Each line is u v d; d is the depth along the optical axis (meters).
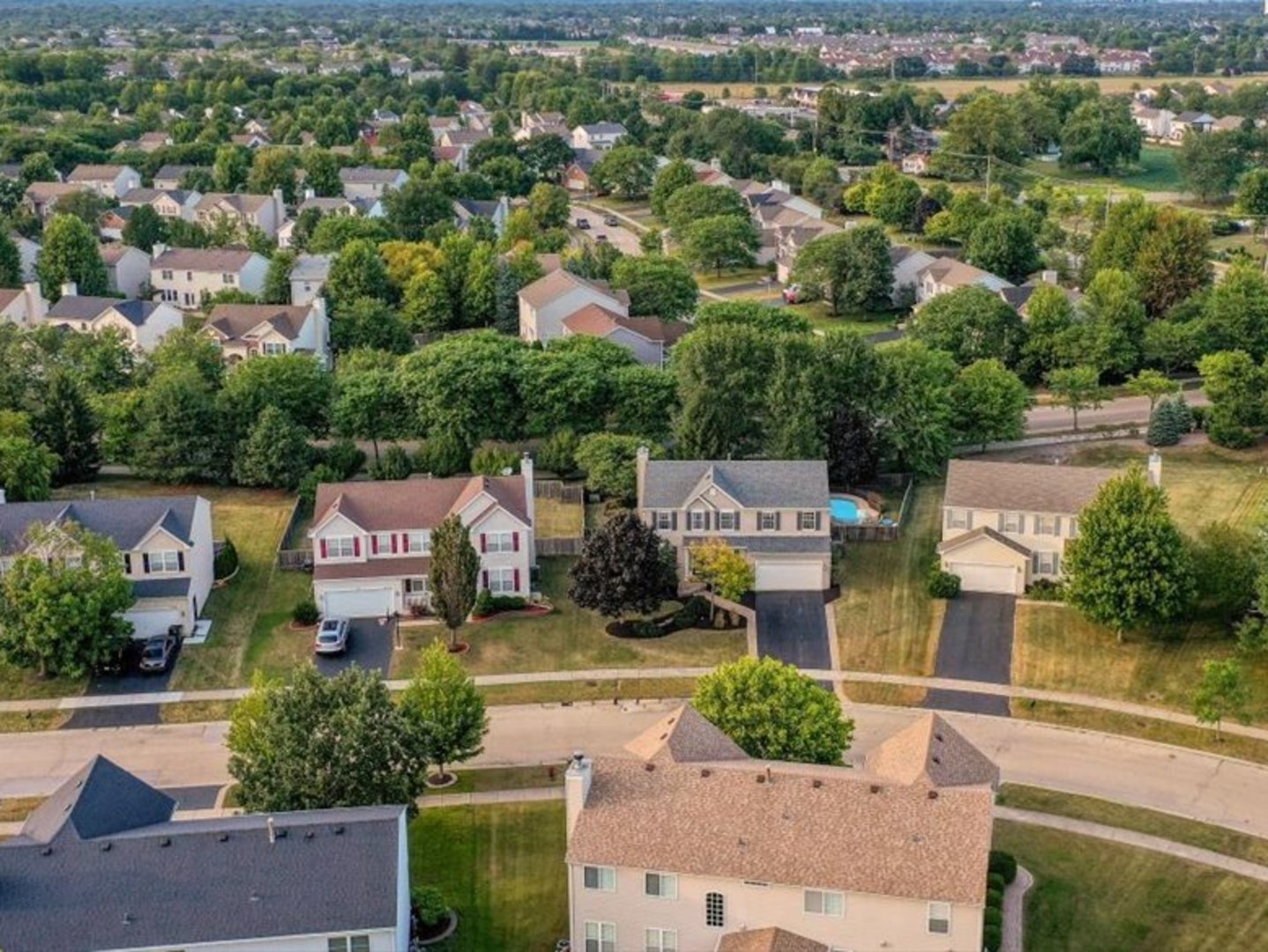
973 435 121.31
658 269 159.00
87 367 128.62
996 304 143.75
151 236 194.00
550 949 60.22
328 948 53.81
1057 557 95.31
